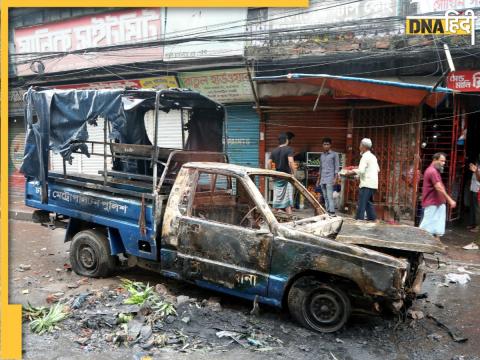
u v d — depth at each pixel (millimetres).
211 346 3615
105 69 11609
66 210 5676
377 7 8719
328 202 8750
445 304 4941
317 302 4020
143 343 3600
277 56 9219
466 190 9734
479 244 7473
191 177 4738
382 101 9180
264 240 4125
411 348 3783
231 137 10875
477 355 3688
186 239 4539
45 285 5176
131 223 5020
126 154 5215
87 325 3889
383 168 9344
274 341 3754
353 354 3600
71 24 12359
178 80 10828
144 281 5363
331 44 8891
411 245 4227
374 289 3717
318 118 10094
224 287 4328
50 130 5672
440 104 9023
